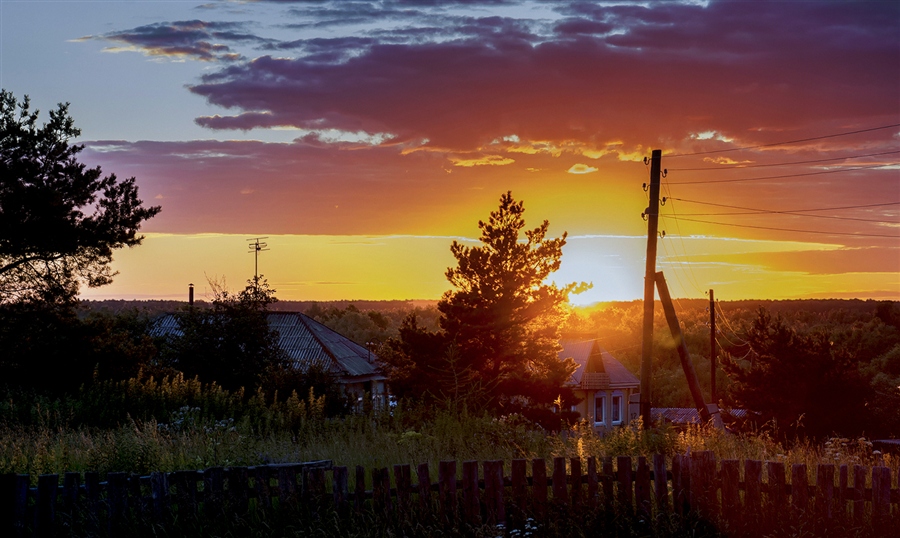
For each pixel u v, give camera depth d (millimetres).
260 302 34844
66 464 10625
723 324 71750
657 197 23625
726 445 12641
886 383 47312
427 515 8023
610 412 51938
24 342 26531
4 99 25938
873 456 12633
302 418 16688
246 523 7980
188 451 11609
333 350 41656
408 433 13023
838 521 8102
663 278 23578
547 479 8336
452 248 30250
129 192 27438
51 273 27062
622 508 8227
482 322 28250
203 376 32562
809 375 35250
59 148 26344
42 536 7789
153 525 7816
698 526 8180
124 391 20281
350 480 9867
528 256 30000
